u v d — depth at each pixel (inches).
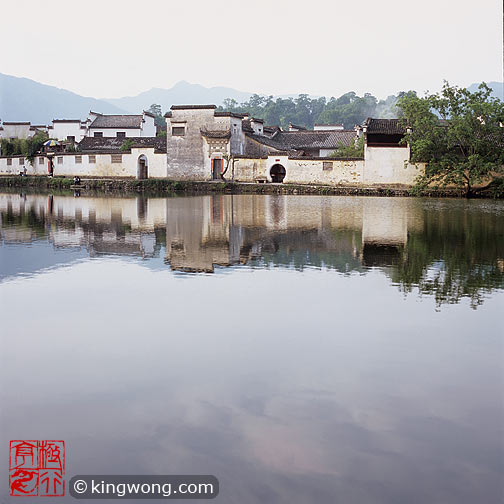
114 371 235.1
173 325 300.4
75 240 629.9
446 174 1596.9
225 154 2071.9
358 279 419.5
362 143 1996.8
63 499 151.8
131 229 741.9
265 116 6151.6
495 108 1503.4
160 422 190.1
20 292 375.6
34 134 3129.9
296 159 1911.9
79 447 175.3
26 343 271.1
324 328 295.4
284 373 232.5
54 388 218.4
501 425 187.8
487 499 149.3
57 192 1881.2
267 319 311.7
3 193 1774.1
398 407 201.2
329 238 652.1
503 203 1326.3
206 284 401.4
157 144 2326.5
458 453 170.9
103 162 2278.5
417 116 1632.6
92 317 315.3
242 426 186.9
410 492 152.3
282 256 523.2
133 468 164.2
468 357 252.2
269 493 151.9
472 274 438.6
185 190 2021.4
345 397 209.3
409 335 283.3
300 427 186.2
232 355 254.1
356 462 165.6
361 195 1702.8
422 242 619.2
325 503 147.5
